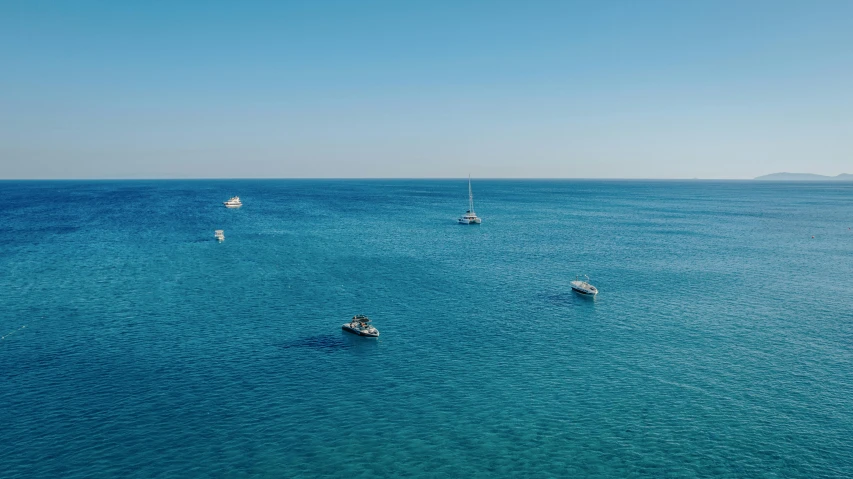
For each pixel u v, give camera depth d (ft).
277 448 143.84
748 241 511.81
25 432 149.38
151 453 140.67
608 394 175.63
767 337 229.45
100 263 386.32
